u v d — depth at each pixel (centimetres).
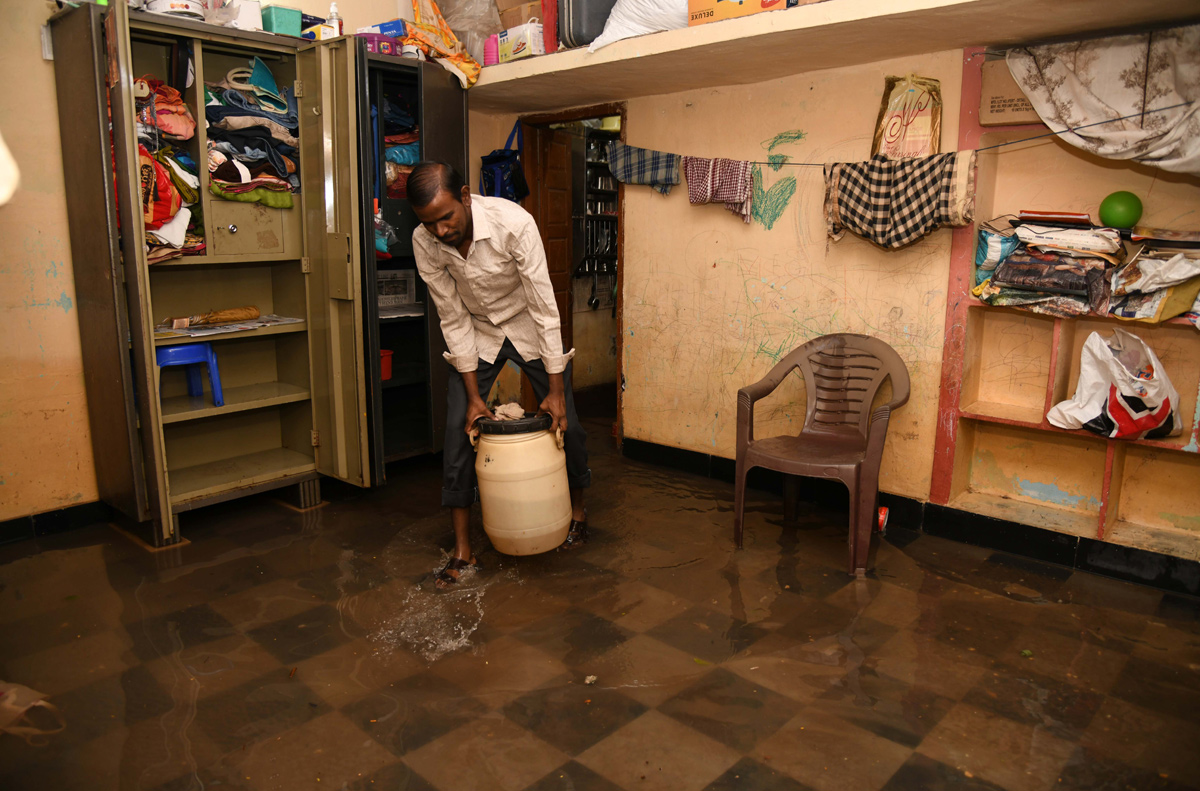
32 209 334
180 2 328
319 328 381
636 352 466
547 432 308
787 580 313
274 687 240
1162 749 211
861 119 355
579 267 632
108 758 208
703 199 405
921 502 361
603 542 351
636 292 460
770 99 384
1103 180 315
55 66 330
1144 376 296
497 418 309
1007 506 349
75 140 324
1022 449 353
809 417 358
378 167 395
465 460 312
